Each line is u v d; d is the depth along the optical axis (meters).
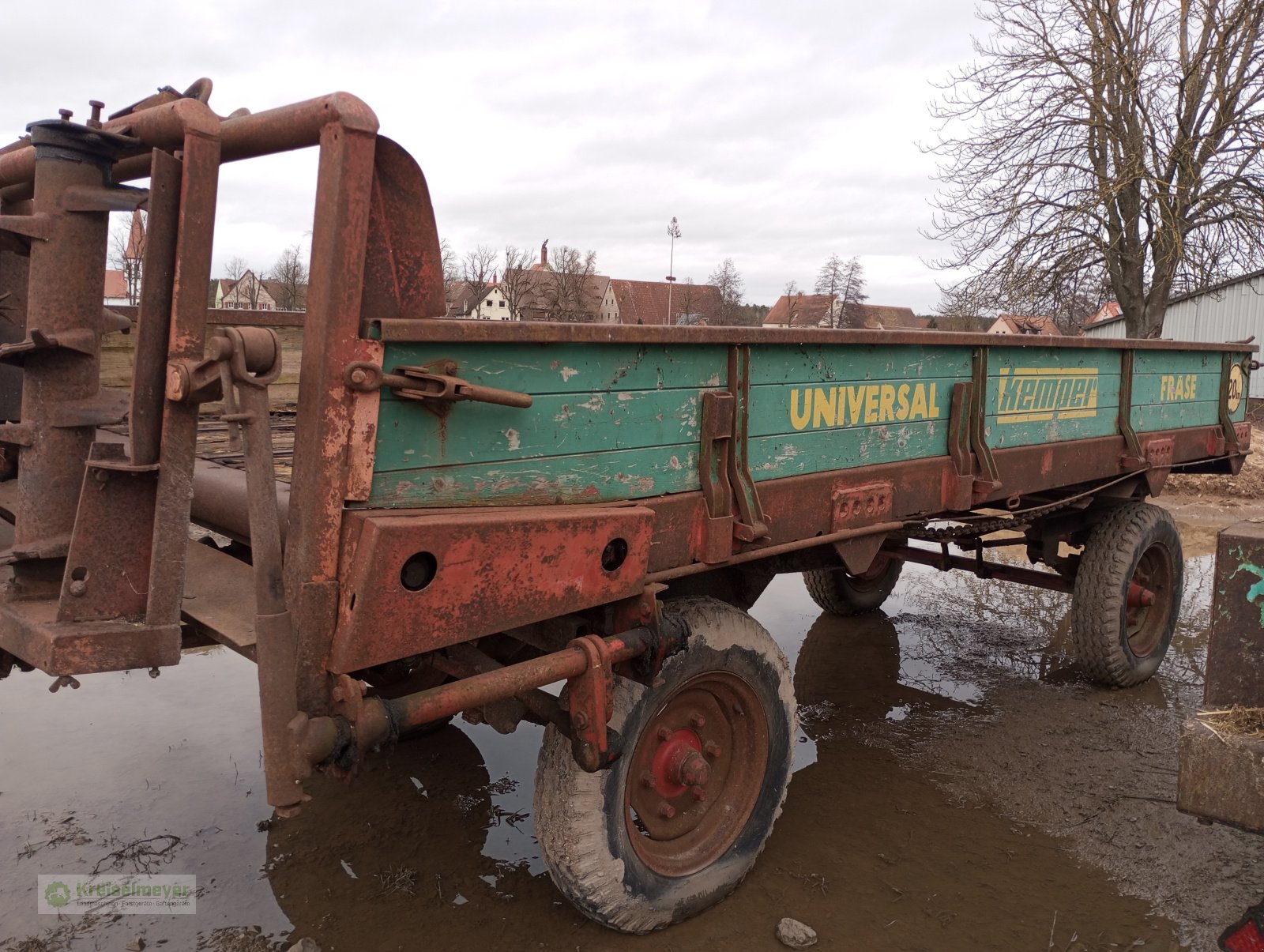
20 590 2.32
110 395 2.53
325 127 1.94
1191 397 5.88
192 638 2.64
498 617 2.22
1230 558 2.56
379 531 1.94
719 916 3.09
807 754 4.44
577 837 2.66
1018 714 4.95
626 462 2.66
